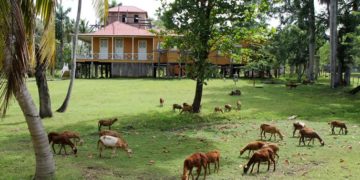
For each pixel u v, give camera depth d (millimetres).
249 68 43344
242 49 20500
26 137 14492
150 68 48781
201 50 18234
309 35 42781
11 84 7242
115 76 48906
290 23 43375
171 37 18828
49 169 8805
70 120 18375
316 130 15867
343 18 37344
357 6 37375
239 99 26578
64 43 65062
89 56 48281
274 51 44094
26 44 7430
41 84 18875
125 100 26188
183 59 18891
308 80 41719
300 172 9727
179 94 29719
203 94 29516
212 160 9438
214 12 18766
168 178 9273
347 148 12383
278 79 47000
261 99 26656
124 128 16438
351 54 34969
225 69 48406
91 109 22031
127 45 49625
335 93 30953
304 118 19375
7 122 17891
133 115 19938
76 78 45906
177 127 16812
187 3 18000
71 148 12164
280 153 11742
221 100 25984
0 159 11000
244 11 18609
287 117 19578
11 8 7113
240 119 18969
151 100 26281
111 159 10945
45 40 8438
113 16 58031
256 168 10094
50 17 8359
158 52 47812
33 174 9516
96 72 49750
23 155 11508
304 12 41000
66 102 21141
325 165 10367
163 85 36031
